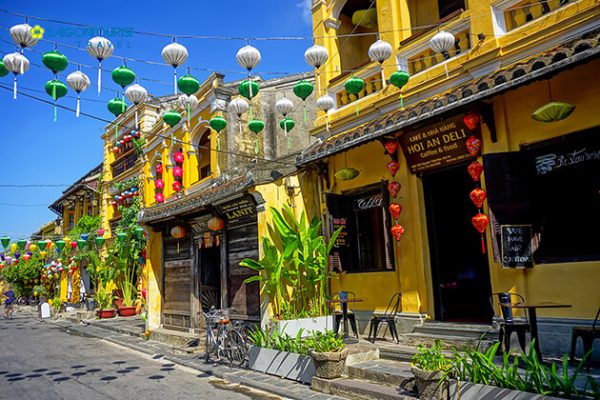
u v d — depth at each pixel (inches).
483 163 262.2
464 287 373.1
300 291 366.3
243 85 289.9
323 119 414.3
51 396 284.7
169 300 546.3
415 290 317.4
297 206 394.3
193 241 507.5
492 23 297.0
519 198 260.2
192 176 603.5
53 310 1026.1
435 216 339.9
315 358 268.8
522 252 255.3
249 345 341.4
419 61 354.0
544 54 232.8
